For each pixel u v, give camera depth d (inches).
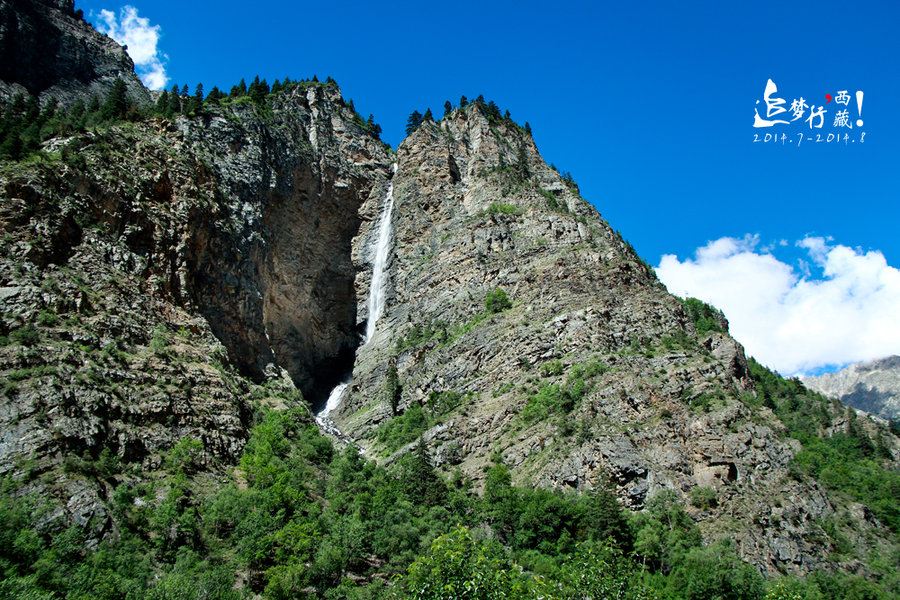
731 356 3595.0
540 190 5556.1
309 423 3501.5
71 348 2465.6
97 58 5462.6
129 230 3230.8
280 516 2202.3
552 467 2802.7
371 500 2564.0
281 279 4601.4
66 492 1975.9
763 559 2396.7
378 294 5265.8
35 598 1481.3
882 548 2716.5
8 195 2763.3
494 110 6535.4
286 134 5123.0
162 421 2524.6
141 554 1903.3
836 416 4424.2
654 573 2284.7
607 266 4227.4
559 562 2255.2
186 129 4266.7
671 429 2861.7
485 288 4520.2
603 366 3289.9
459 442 3277.6
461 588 1008.2
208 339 3297.2
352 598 1863.9
